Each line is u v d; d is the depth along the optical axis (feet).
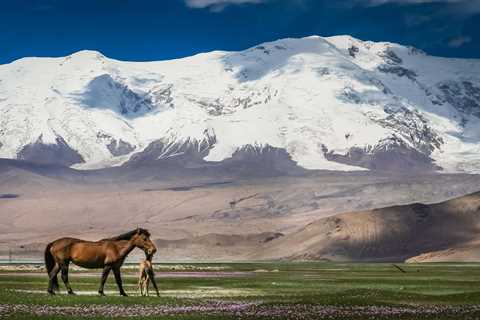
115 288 224.74
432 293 230.89
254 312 148.36
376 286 265.13
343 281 300.61
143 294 186.60
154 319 136.26
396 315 146.10
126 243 177.27
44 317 136.15
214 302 168.35
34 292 183.62
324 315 144.87
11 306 149.07
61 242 175.63
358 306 161.48
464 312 151.12
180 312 147.54
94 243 175.73
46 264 175.83
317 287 255.29
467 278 336.08
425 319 140.15
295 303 165.99
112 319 135.64
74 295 173.58
